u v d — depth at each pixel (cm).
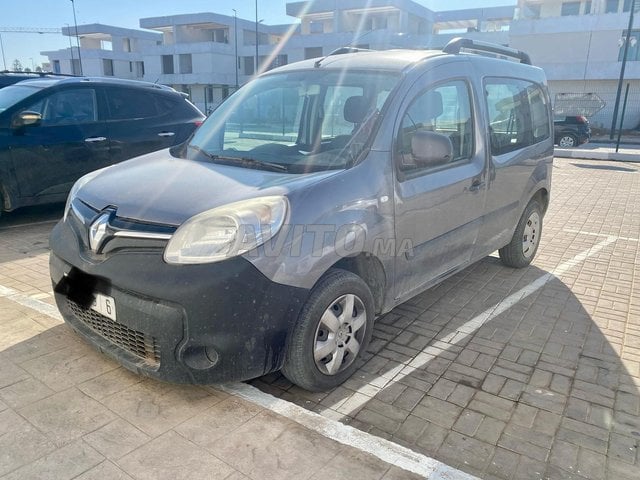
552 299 464
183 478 226
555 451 261
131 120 738
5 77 1005
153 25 5622
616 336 392
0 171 620
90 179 346
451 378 328
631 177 1271
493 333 393
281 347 273
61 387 290
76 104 692
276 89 392
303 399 303
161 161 359
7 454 238
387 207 317
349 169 305
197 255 253
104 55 6150
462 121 400
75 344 337
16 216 729
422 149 312
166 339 254
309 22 5162
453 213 384
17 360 317
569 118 2095
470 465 250
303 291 272
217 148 364
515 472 246
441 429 277
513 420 286
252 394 289
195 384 260
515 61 515
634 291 486
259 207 262
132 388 291
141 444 246
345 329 306
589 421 286
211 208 265
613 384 325
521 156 479
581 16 3356
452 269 410
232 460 237
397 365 343
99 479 225
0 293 424
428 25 5044
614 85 3353
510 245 522
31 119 632
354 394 308
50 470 229
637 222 773
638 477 244
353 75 366
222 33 5666
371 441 251
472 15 4853
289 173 309
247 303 255
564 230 723
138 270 260
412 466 235
